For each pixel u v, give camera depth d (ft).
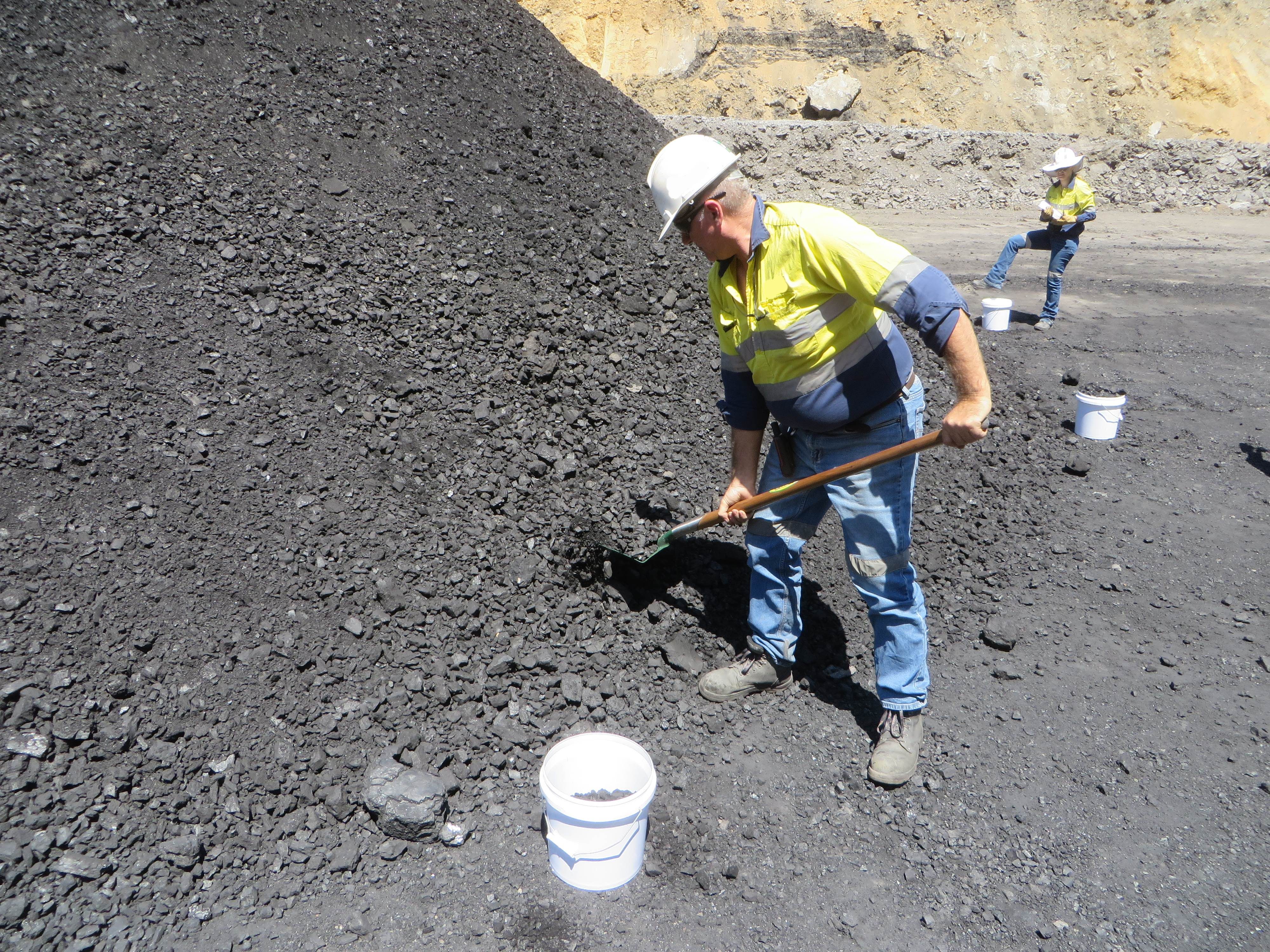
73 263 11.76
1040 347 23.56
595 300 15.74
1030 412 18.79
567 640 10.52
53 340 10.82
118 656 8.63
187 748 8.32
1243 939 7.55
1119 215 48.55
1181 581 12.96
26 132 12.99
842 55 70.33
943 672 10.98
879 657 9.30
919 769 9.41
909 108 69.67
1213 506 15.16
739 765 9.37
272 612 9.57
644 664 10.50
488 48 20.06
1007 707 10.39
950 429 7.50
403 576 10.43
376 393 12.44
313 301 13.09
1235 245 39.29
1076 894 8.00
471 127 17.98
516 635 10.35
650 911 7.71
